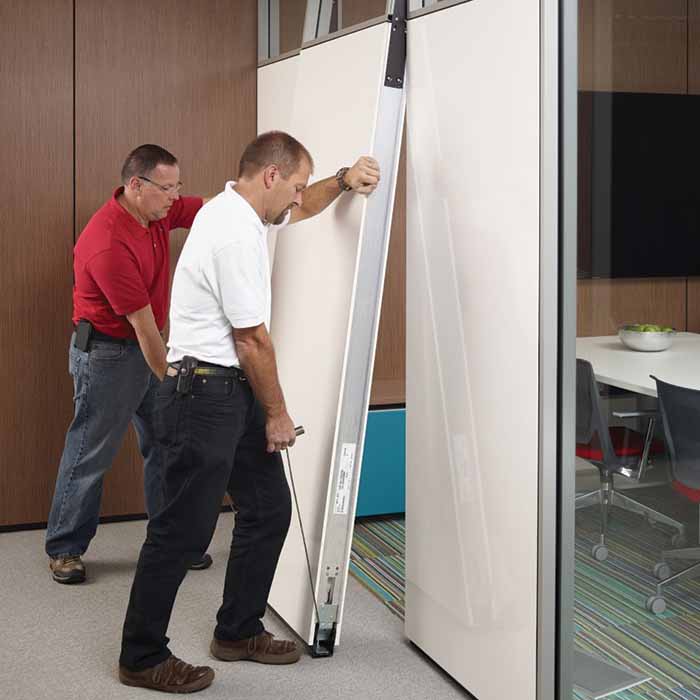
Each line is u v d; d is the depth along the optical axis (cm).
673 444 296
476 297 320
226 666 356
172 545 332
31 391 491
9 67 473
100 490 430
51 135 482
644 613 300
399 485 512
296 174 334
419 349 356
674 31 284
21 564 448
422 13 339
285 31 465
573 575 300
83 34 482
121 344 420
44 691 334
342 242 363
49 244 487
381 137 350
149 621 335
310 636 363
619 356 293
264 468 350
